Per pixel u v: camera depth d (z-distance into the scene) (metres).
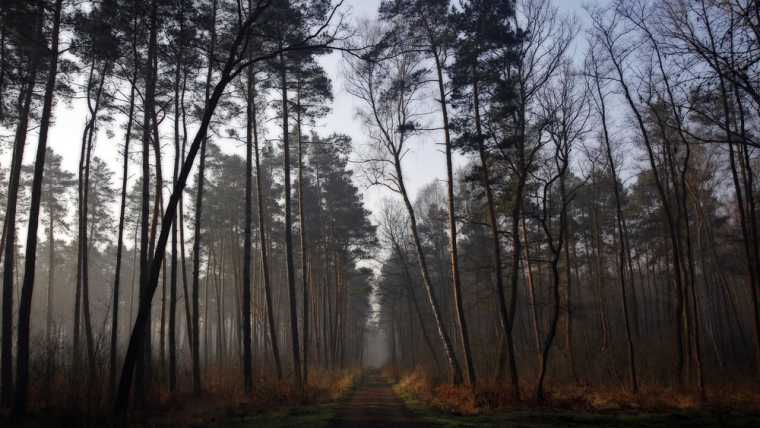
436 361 35.62
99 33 16.91
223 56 20.36
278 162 37.47
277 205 38.94
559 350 33.12
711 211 37.03
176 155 20.95
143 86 20.81
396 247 39.41
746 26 10.85
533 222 31.25
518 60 19.67
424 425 13.47
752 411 15.80
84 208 20.64
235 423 13.78
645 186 37.81
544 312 39.84
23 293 14.32
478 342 36.72
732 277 42.41
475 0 19.91
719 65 11.67
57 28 16.33
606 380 26.81
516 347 38.00
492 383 19.19
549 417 14.60
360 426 13.30
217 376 24.11
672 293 39.91
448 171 22.50
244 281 21.33
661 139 27.03
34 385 15.52
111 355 16.42
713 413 15.60
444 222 40.00
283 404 18.58
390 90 23.48
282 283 49.50
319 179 40.03
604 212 42.22
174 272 20.84
